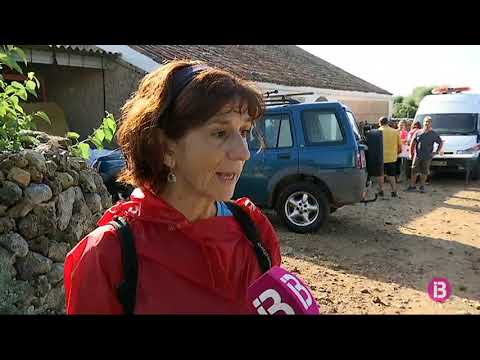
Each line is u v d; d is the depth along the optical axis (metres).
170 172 1.27
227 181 1.24
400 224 8.35
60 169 3.85
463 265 6.15
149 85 1.28
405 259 6.34
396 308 4.67
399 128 14.78
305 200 7.27
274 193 7.43
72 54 9.94
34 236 3.39
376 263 6.12
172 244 1.23
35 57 9.26
